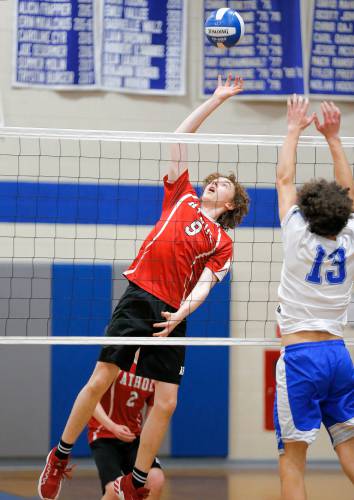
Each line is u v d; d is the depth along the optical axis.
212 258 9.41
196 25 16.03
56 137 9.27
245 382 16.12
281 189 8.52
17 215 15.38
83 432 15.64
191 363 16.00
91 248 15.55
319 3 16.20
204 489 13.91
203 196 9.70
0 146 15.35
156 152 15.77
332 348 8.12
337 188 8.17
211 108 9.66
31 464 15.50
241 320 15.80
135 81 15.85
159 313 9.17
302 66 16.16
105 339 9.05
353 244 8.30
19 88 15.57
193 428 15.96
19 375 15.55
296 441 8.07
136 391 9.95
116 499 9.41
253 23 16.08
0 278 15.33
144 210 15.70
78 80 15.68
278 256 16.02
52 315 15.39
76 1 15.63
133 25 15.83
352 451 8.16
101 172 15.62
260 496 13.37
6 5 15.58
